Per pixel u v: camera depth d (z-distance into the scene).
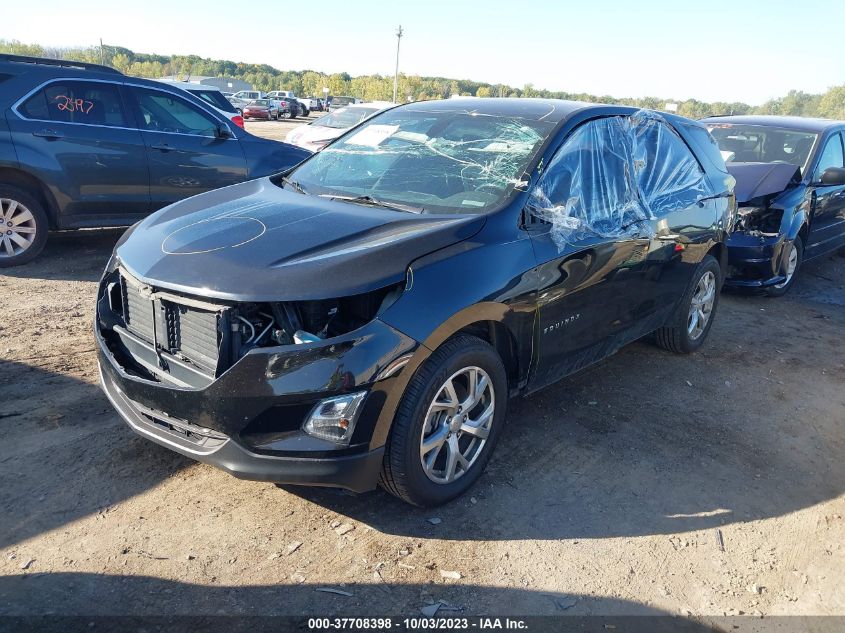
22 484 3.21
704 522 3.37
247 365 2.69
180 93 7.46
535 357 3.61
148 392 2.95
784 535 3.32
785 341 6.14
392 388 2.83
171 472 3.42
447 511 3.27
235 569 2.79
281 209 3.54
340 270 2.85
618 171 4.27
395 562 2.90
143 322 3.17
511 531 3.16
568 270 3.64
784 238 7.10
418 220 3.36
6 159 6.41
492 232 3.34
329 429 2.76
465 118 4.27
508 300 3.27
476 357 3.18
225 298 2.76
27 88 6.54
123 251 3.36
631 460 3.88
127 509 3.12
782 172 7.45
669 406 4.60
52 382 4.23
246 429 2.74
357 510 3.23
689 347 5.43
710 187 5.23
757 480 3.79
